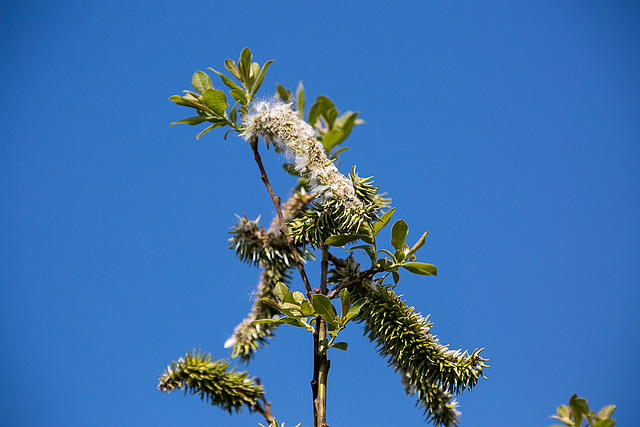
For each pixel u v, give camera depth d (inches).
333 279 125.3
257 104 119.3
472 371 112.3
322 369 107.8
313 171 111.5
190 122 125.0
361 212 108.8
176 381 120.3
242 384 122.0
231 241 149.7
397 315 116.3
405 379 121.9
